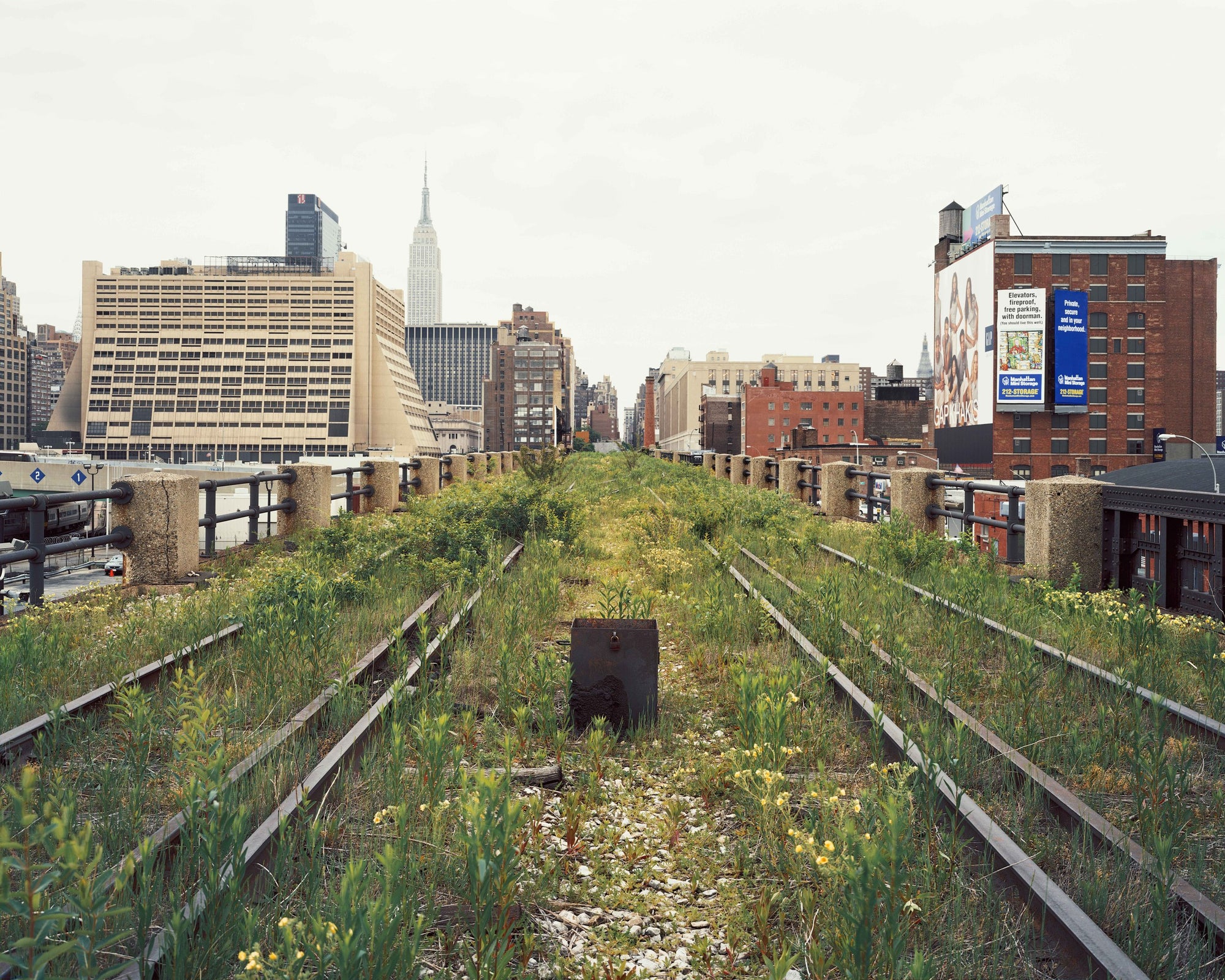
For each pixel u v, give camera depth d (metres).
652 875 3.31
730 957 2.76
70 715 4.47
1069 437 91.00
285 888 2.86
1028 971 2.54
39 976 1.79
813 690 5.17
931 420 144.25
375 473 18.72
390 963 2.20
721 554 10.23
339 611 7.09
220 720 4.05
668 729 4.91
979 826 3.20
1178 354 104.31
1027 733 4.34
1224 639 6.45
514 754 4.47
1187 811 3.51
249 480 12.18
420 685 5.05
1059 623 6.79
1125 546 8.61
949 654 6.03
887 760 4.23
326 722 4.64
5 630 6.61
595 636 5.10
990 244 91.12
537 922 2.92
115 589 8.68
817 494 20.33
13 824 2.33
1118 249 90.06
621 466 39.53
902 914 2.72
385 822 3.41
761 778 3.66
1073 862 3.13
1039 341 89.69
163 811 3.61
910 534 11.26
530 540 12.39
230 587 8.59
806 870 3.09
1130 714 4.68
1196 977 2.46
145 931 2.32
